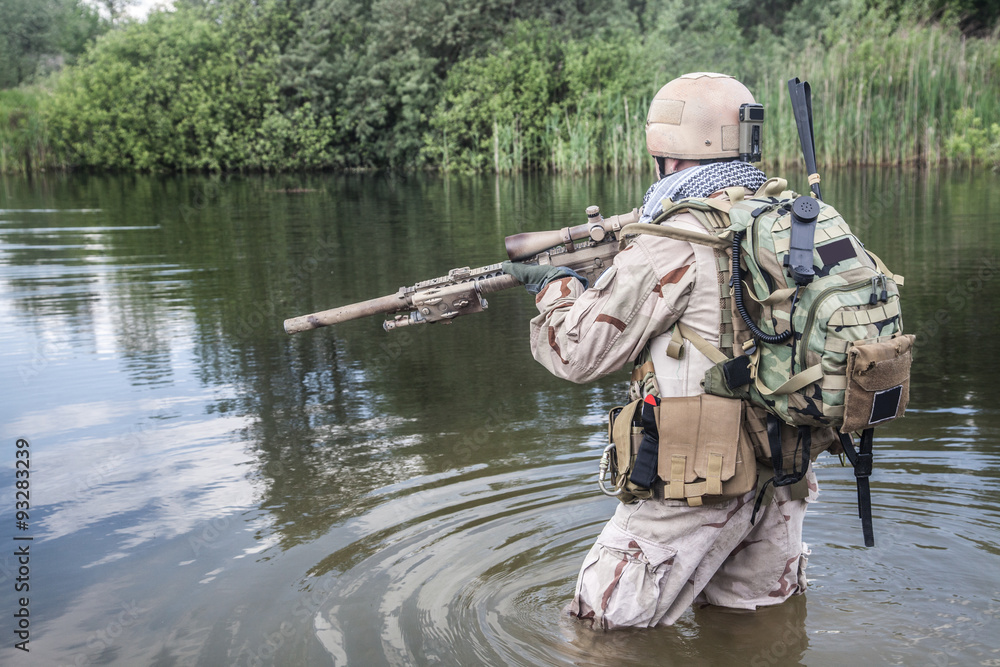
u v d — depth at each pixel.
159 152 28.80
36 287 7.60
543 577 2.68
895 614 2.42
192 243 10.44
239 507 3.20
